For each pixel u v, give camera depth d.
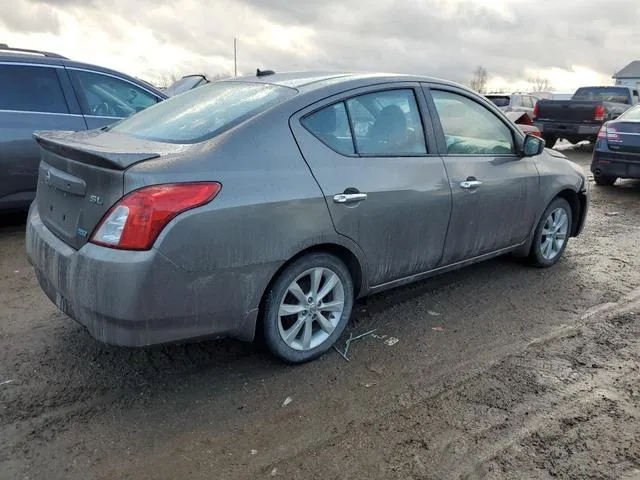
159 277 2.53
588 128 14.43
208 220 2.63
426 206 3.63
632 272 5.04
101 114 6.02
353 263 3.39
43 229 3.07
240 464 2.47
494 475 2.41
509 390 3.06
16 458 2.47
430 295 4.40
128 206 2.51
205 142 2.86
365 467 2.45
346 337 3.66
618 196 8.81
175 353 3.38
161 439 2.62
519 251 4.79
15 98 5.51
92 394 2.96
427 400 2.96
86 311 2.62
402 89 3.67
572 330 3.82
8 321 3.75
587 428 2.73
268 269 2.91
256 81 3.60
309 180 3.03
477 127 4.17
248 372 3.21
